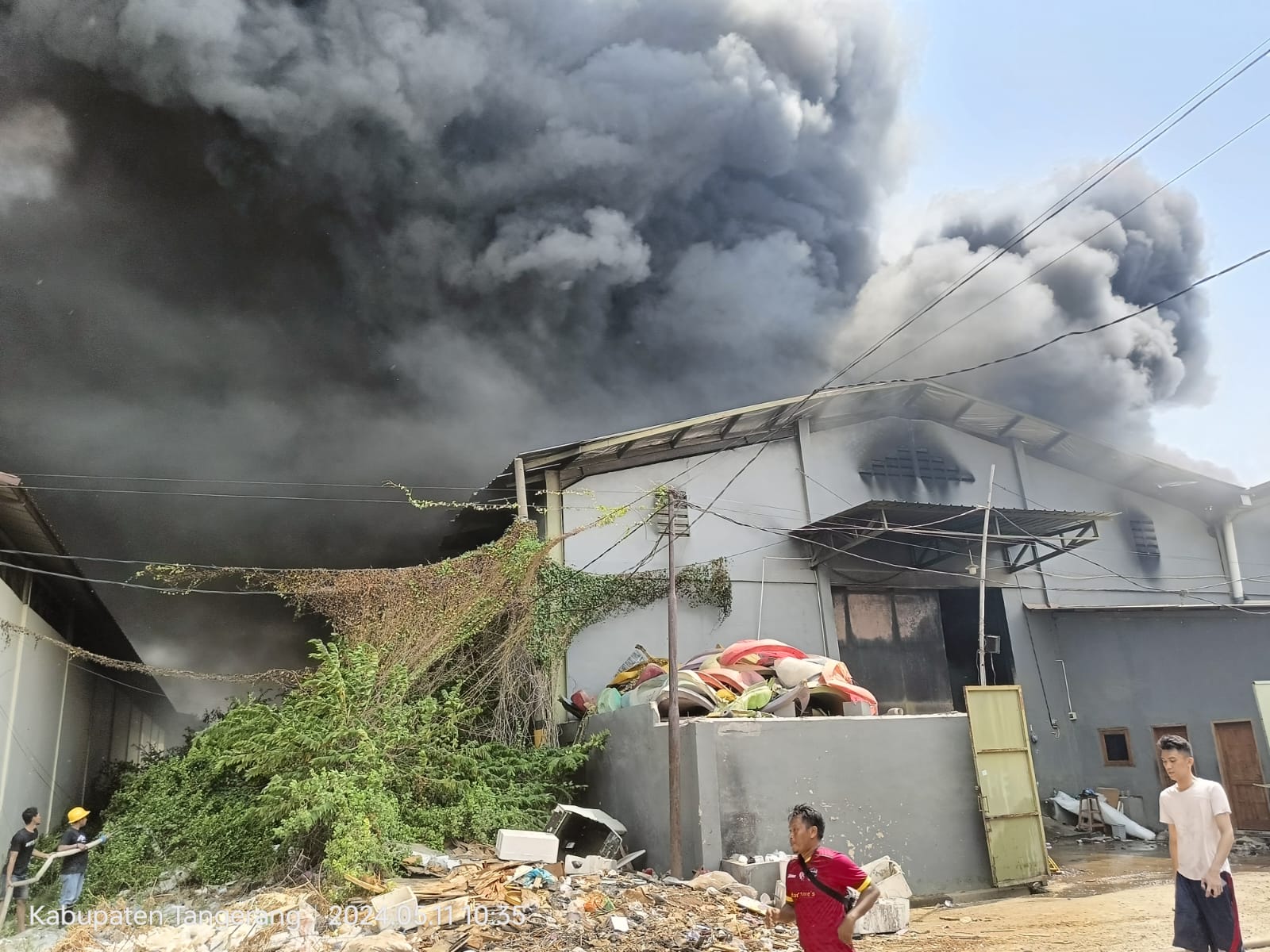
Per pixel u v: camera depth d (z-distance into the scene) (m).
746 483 19.42
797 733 11.43
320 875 9.41
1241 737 17.28
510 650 14.95
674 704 11.28
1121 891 11.54
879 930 9.17
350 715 11.01
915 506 17.17
